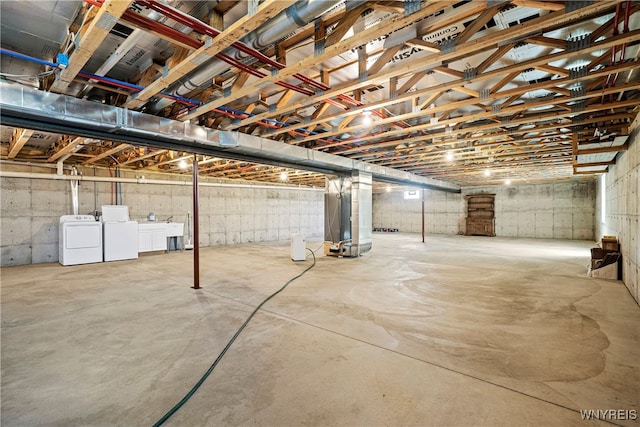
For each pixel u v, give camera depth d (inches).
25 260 267.3
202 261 275.6
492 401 71.1
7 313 134.9
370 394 74.0
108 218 290.0
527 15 85.4
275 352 96.2
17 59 106.4
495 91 118.6
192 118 158.6
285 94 131.6
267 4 64.9
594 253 214.1
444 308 140.2
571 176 399.9
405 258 284.4
